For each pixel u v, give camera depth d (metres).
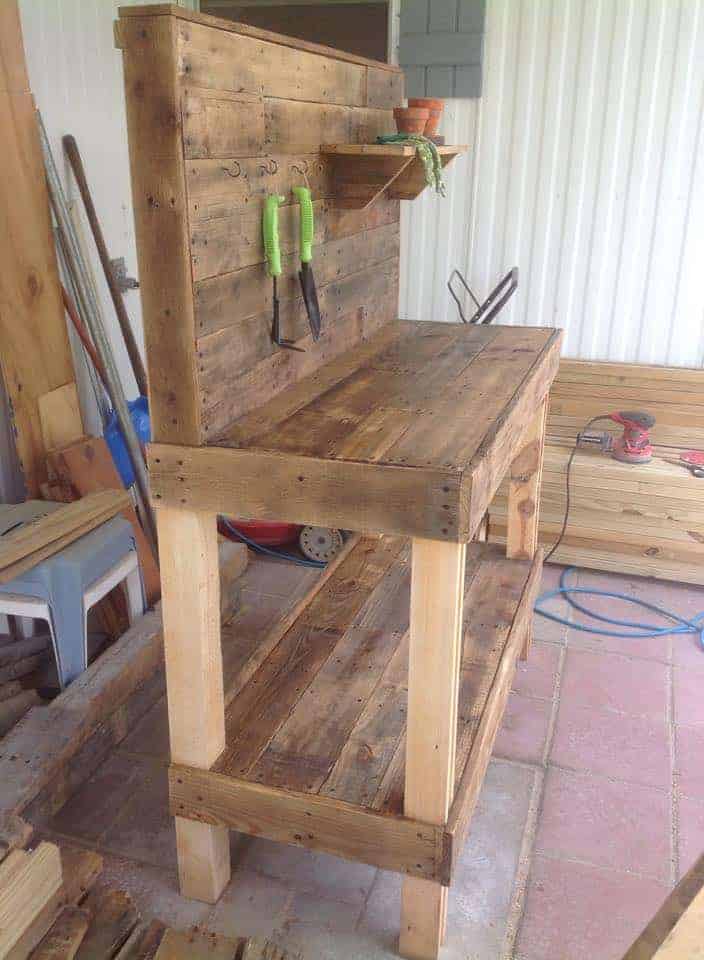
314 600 2.68
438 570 1.59
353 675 2.30
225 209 1.67
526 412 2.12
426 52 3.56
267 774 1.92
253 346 1.86
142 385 3.42
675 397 3.59
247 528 3.75
